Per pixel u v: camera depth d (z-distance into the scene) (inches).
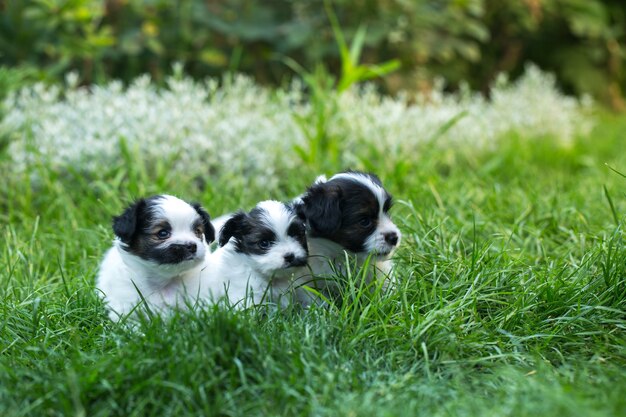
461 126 83.1
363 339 45.2
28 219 62.7
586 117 109.7
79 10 84.4
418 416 40.3
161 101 74.2
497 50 122.9
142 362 42.0
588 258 50.6
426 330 45.4
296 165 72.4
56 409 40.9
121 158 69.3
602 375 42.5
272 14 99.5
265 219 48.6
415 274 50.9
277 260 48.0
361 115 77.8
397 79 98.7
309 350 43.4
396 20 96.6
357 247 49.4
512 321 46.9
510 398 40.8
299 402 41.3
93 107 73.5
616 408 39.7
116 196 64.0
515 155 80.0
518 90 100.9
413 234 54.2
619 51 127.5
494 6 113.8
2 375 42.5
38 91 73.7
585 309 47.1
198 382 41.4
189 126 72.6
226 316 43.3
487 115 89.5
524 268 51.5
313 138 72.2
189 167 69.5
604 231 55.4
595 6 121.1
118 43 92.7
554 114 95.8
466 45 103.3
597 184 69.9
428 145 75.2
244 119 73.7
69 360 44.0
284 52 98.9
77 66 92.7
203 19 94.5
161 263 47.4
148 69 95.7
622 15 131.4
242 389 41.5
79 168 68.2
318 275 49.7
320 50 94.3
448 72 110.7
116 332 45.7
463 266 50.8
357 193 49.3
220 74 97.7
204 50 95.7
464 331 45.9
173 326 43.9
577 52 126.2
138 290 46.7
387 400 41.2
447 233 55.3
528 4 113.3
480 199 64.0
